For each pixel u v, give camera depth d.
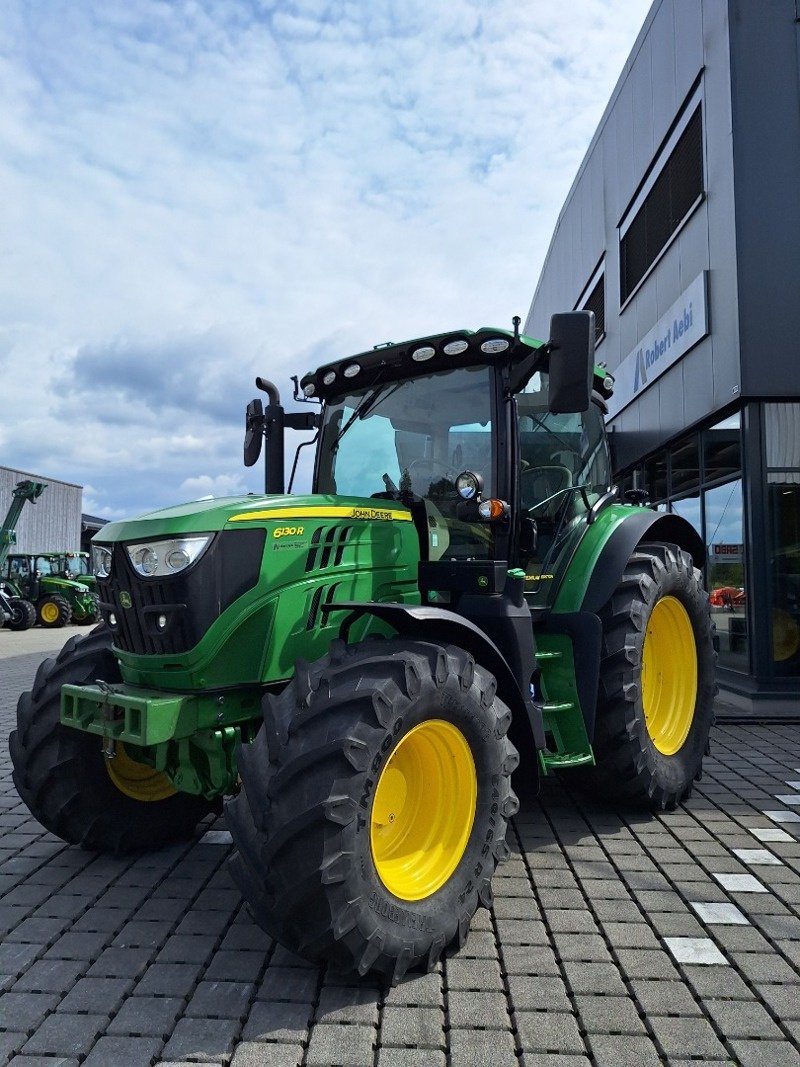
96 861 3.58
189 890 3.23
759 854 3.56
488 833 2.83
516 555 3.71
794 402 7.05
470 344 3.65
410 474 3.89
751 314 6.89
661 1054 2.13
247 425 4.34
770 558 7.03
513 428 3.68
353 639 3.24
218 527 2.93
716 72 7.34
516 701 3.17
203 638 2.86
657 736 4.38
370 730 2.43
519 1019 2.27
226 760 3.04
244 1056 2.11
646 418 9.67
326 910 2.30
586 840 3.76
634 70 10.03
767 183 6.92
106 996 2.41
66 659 3.53
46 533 28.30
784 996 2.40
